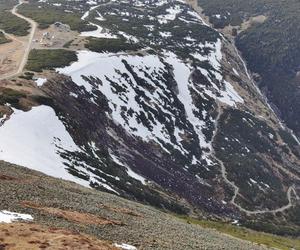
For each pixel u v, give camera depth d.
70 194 67.00
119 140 161.88
